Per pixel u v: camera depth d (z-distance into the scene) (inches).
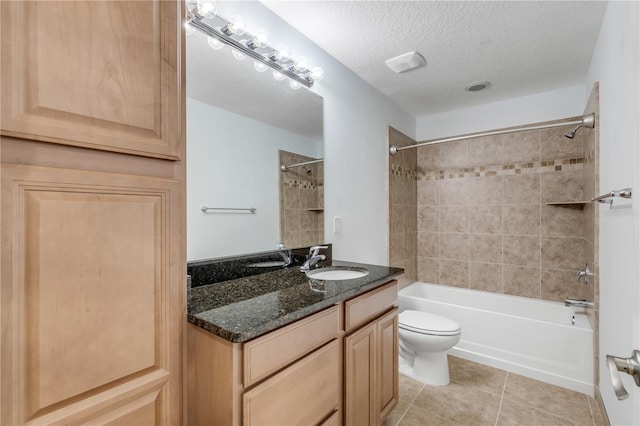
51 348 25.4
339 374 49.3
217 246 56.3
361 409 53.8
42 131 24.8
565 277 99.5
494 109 112.3
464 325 95.7
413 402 73.3
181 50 36.5
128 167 31.0
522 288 107.0
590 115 75.7
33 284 24.6
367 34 71.1
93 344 27.9
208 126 54.4
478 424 65.8
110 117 28.8
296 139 72.0
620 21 52.2
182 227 35.6
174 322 34.4
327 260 80.5
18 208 23.9
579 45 74.9
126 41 30.0
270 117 65.8
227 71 57.4
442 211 123.6
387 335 63.2
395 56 80.4
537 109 104.2
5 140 23.7
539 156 103.8
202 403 36.6
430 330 77.2
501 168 111.0
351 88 88.5
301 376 40.3
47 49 25.1
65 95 26.0
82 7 27.0
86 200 27.6
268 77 65.3
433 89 100.7
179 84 35.0
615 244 55.6
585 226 90.5
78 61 26.8
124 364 30.0
